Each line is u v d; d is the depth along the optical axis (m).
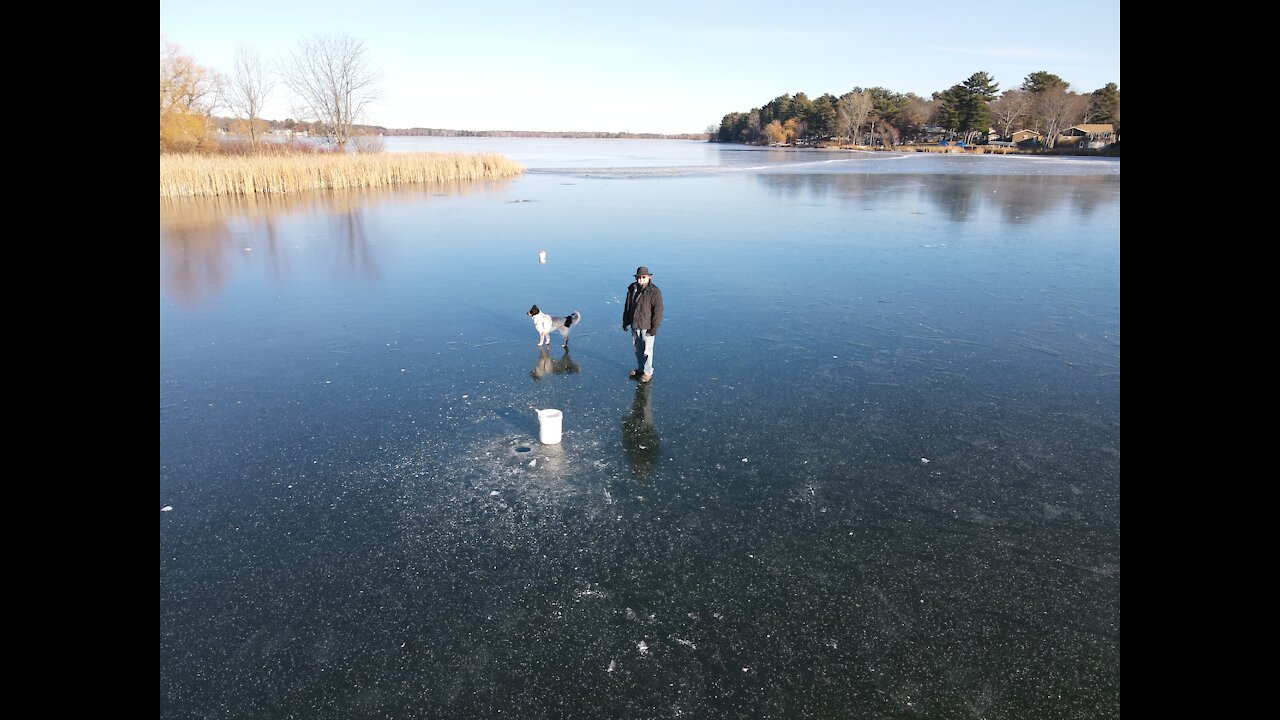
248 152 45.78
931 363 9.73
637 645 4.32
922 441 7.25
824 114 140.12
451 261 17.20
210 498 6.05
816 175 50.59
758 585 4.90
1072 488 6.28
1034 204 30.75
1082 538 5.48
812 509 5.90
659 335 11.03
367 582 4.93
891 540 5.46
